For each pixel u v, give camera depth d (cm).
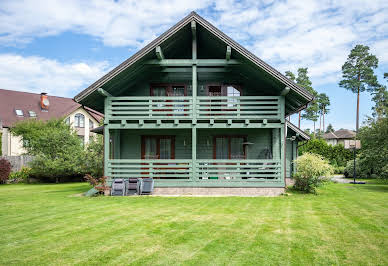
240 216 788
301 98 1221
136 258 485
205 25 1196
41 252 514
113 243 560
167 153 1491
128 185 1234
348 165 2473
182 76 1473
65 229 659
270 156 1442
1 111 3070
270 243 560
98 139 2348
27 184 2019
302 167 1262
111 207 927
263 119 1253
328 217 779
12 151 3003
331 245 550
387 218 770
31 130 2661
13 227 679
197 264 460
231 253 507
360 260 479
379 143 1716
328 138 5228
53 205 972
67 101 3788
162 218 764
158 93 1477
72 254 504
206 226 681
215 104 1312
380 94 4234
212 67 1441
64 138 2150
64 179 2194
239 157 1476
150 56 1262
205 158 1480
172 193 1239
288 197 1148
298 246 544
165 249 527
